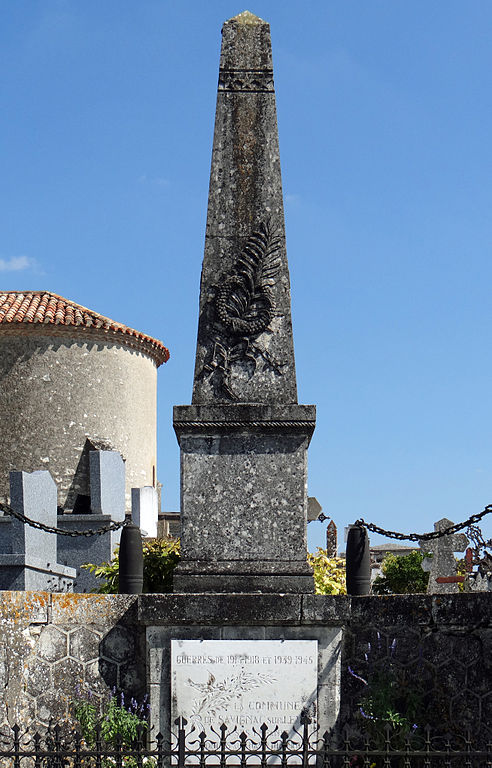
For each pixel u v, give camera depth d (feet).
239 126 35.35
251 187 35.06
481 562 54.39
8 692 30.14
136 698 31.94
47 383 98.12
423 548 61.67
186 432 33.12
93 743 30.37
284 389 33.83
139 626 32.24
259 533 32.63
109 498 76.74
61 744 28.81
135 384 104.58
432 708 31.91
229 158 35.19
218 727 30.50
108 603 32.40
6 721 29.81
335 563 46.73
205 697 30.68
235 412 33.09
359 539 34.58
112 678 32.04
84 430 98.94
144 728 30.91
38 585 60.03
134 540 34.04
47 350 98.63
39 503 60.85
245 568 32.32
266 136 35.32
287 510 32.73
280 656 30.89
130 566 33.78
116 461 78.33
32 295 105.60
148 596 31.04
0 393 97.50
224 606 30.91
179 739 25.18
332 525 78.13
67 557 71.82
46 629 32.09
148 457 106.63
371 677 32.19
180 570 32.27
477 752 25.36
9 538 61.87
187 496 32.83
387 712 31.01
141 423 105.40
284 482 32.89
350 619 32.12
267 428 33.04
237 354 34.04
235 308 34.32
